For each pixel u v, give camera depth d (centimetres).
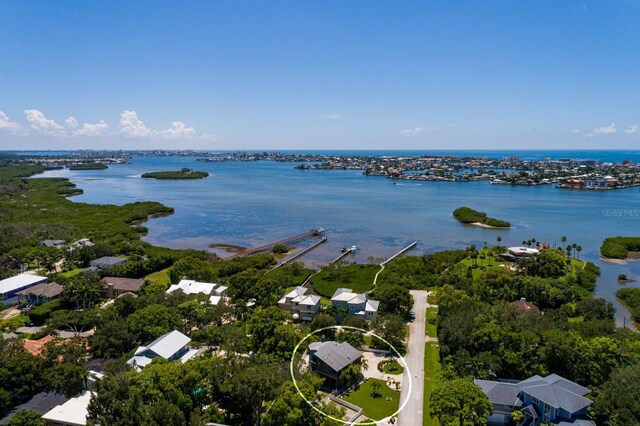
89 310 10994
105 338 9062
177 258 17025
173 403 6762
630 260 19000
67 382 7562
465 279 13588
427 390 8244
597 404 6894
